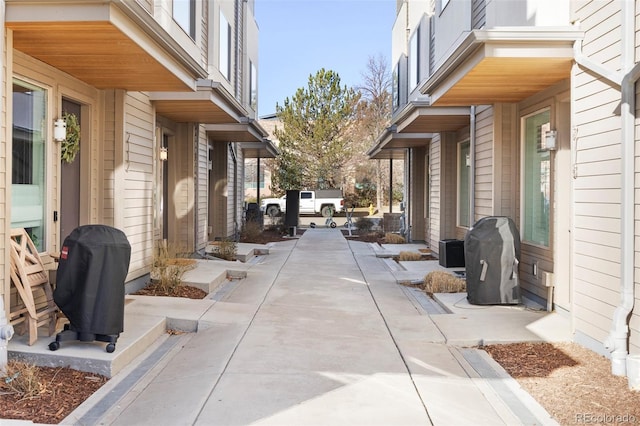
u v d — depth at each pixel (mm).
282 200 30250
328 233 21734
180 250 10250
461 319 6469
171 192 11594
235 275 9734
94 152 7176
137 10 5004
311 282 9367
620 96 4789
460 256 10742
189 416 3740
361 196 38156
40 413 3740
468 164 10547
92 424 3650
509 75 6324
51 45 5312
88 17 4664
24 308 5082
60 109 6223
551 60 5691
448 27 10703
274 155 22359
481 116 9281
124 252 4797
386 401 4023
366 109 38062
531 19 6945
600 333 5141
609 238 4977
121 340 5121
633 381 4293
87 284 4641
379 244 16359
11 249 4742
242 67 18453
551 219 6891
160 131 10508
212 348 5344
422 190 16516
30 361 4594
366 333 5941
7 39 4723
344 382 4398
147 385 4418
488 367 4875
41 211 5934
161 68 6195
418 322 6352
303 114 33469
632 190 4570
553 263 6809
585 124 5414
